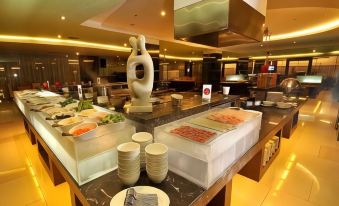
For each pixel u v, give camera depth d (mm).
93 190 1110
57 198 2066
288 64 10352
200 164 1159
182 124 1647
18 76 8438
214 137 1304
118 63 11484
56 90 4059
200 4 1935
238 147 1548
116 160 1351
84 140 1236
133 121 1583
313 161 2859
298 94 4465
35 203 2002
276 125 2379
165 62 13289
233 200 2027
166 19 4441
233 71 12875
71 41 6539
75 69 9766
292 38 6406
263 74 3980
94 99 2465
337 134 4078
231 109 2158
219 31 1910
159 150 1172
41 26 4328
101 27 4738
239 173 2496
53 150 1727
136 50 1661
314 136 3951
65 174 1354
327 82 9203
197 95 2955
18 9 3127
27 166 2744
